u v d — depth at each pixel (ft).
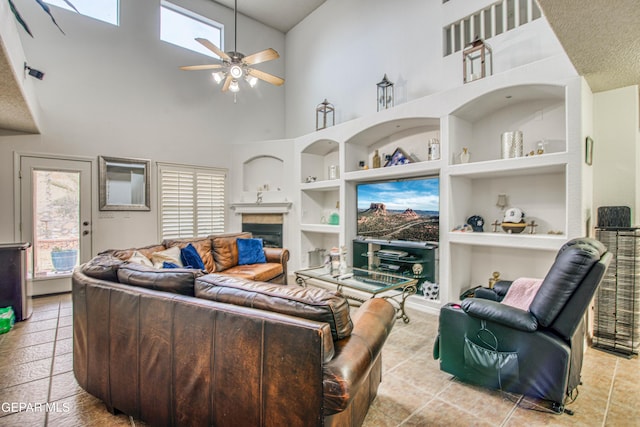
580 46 7.25
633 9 5.92
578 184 8.65
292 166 19.08
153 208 17.53
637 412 6.13
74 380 7.36
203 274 5.62
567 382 6.03
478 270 12.58
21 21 7.86
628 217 8.87
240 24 21.12
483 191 12.32
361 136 15.43
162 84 17.94
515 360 6.37
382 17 16.35
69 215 15.16
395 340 9.57
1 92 9.52
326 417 3.96
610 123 9.55
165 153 17.98
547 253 10.80
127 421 5.91
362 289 10.04
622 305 8.79
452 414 6.08
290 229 19.01
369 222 15.25
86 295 6.38
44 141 14.55
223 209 20.13
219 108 20.10
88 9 15.88
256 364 4.31
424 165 12.21
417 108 12.46
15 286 11.02
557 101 10.42
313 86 20.74
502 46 11.76
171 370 5.10
